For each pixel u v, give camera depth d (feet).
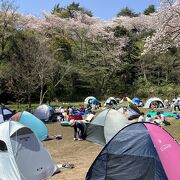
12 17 147.13
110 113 57.41
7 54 138.41
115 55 191.93
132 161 29.48
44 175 34.60
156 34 79.15
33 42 130.72
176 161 28.99
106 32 197.88
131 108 87.92
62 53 172.35
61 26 198.29
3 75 126.21
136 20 227.81
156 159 28.53
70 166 39.17
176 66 193.36
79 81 179.93
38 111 88.79
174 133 65.57
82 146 54.75
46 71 130.72
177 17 74.74
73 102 163.02
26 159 33.47
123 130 31.04
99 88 185.88
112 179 30.01
